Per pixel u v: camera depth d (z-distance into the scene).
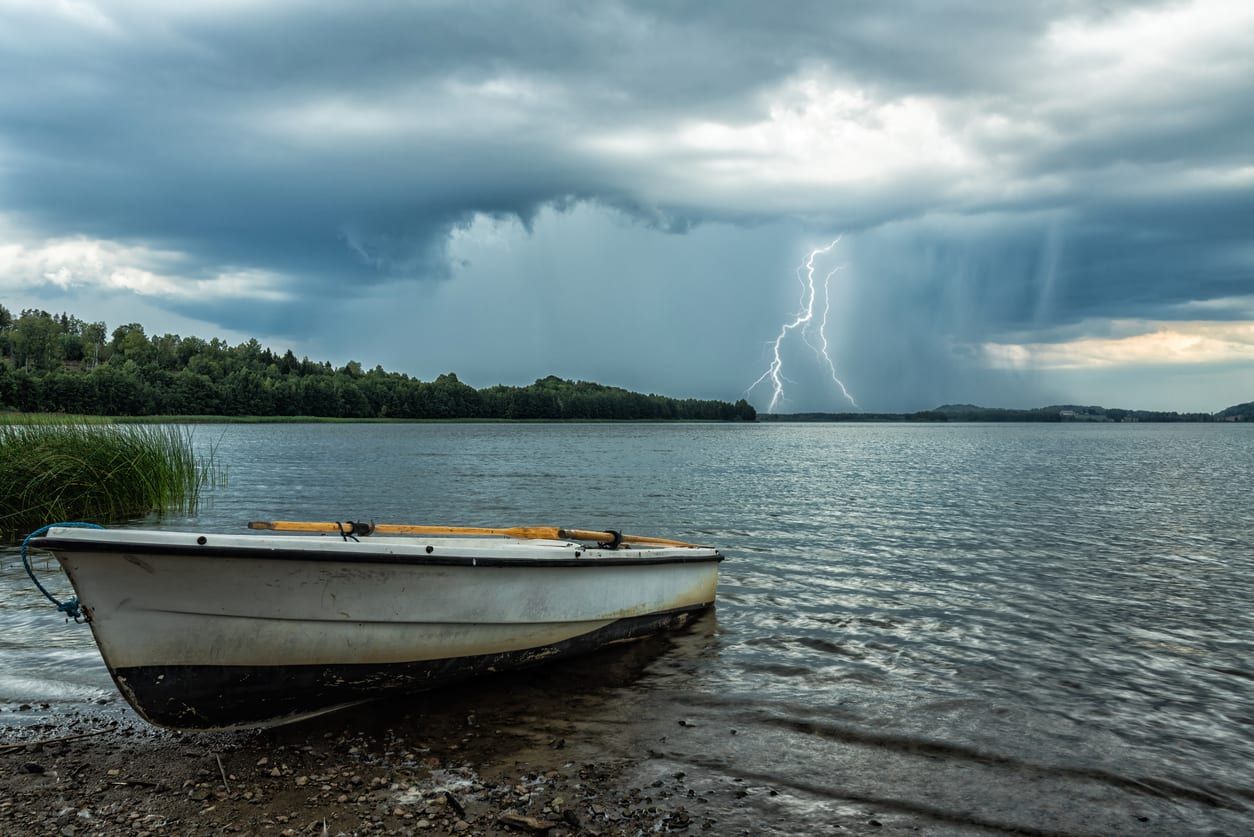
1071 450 78.50
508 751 6.46
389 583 7.01
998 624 10.57
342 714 7.29
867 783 5.93
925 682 8.21
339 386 198.62
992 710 7.43
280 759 6.30
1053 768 6.20
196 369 192.38
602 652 9.17
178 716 6.48
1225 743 6.71
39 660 8.51
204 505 22.45
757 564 14.73
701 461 50.50
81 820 5.30
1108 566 14.92
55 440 17.66
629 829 5.24
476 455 55.16
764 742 6.66
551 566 8.19
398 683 7.49
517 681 8.18
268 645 6.61
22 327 184.12
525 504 25.03
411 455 54.16
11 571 12.80
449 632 7.54
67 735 6.69
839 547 16.80
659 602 9.87
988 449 79.88
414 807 5.50
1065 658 9.09
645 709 7.40
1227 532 19.73
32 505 16.02
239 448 61.88
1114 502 26.95
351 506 23.78
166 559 5.98
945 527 20.23
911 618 10.84
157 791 5.72
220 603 6.32
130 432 19.86
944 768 6.20
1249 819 5.46
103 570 5.86
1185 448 86.44
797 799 5.68
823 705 7.52
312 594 6.66
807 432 172.88
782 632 10.07
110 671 6.12
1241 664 8.90
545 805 5.54
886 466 47.28
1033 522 21.42
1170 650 9.43
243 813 5.41
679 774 6.05
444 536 9.02
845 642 9.66
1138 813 5.53
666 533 18.77
